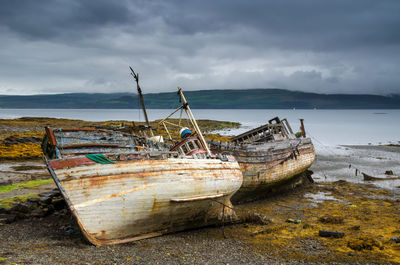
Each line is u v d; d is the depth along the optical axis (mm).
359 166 41000
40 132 68375
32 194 17953
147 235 13586
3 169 30922
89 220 11836
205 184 14914
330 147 62062
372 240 13945
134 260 10711
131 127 21422
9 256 9750
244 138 32219
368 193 26312
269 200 24609
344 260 12305
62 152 14289
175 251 12102
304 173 31438
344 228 16891
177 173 13828
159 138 20844
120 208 12375
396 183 30406
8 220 14180
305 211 20969
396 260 12344
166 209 13578
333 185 30062
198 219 15445
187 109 19141
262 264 11523
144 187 12805
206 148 17766
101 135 16391
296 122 178875
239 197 23297
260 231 15797
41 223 14594
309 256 12656
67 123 93562
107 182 12156
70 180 11672
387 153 53406
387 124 160750
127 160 12664
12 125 78500
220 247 13180
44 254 10320
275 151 25609
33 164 34438
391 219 18734
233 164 17391
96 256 10695
